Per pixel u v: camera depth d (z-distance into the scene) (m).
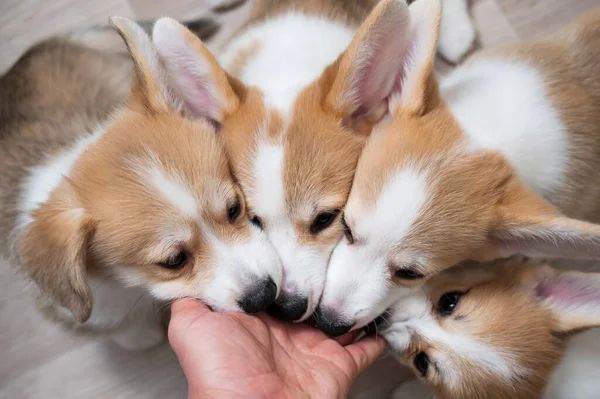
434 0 0.48
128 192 0.48
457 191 0.48
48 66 0.59
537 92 0.54
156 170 0.48
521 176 0.52
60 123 0.56
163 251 0.48
